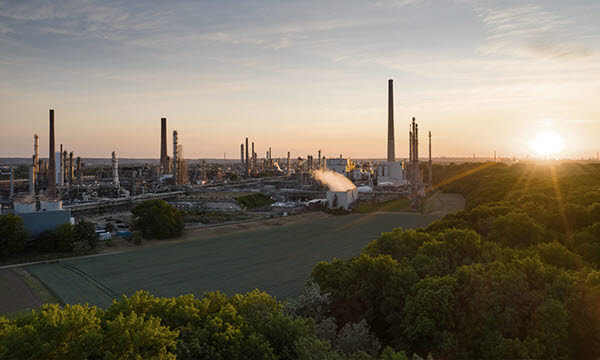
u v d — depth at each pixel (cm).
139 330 3297
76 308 3591
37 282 8138
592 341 4312
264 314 4312
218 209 19862
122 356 3105
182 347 3444
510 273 4819
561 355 4141
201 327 3947
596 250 6312
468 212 9550
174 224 13162
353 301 5291
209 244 12231
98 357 3112
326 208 19238
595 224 7219
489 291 4597
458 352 4169
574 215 7981
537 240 7050
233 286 8212
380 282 5534
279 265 9850
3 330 3216
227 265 9812
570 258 5953
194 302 4488
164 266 9650
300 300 5062
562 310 4253
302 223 16062
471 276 4850
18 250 10262
